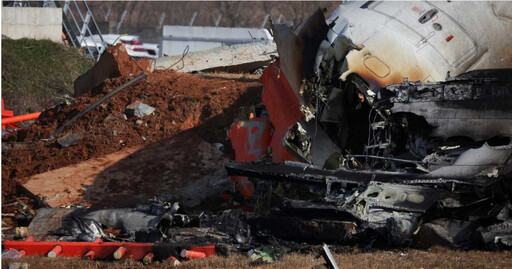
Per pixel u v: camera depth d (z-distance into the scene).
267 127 58.16
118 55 79.31
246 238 41.03
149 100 71.62
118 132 67.38
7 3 142.12
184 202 58.16
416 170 42.78
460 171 40.38
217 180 59.69
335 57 50.59
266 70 56.66
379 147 47.00
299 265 34.56
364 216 39.09
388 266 33.59
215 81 75.19
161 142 65.31
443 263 33.78
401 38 52.72
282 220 40.19
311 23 50.44
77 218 49.34
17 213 55.69
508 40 55.53
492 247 36.78
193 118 68.62
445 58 53.06
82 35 146.62
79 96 81.00
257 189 50.53
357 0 57.59
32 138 72.50
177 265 37.09
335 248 38.25
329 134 52.28
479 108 43.84
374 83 50.12
